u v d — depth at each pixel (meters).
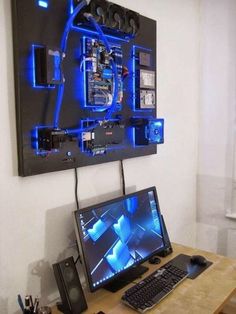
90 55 1.64
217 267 1.81
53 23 1.48
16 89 1.38
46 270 1.59
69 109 1.59
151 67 2.08
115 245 1.65
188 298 1.52
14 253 1.45
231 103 2.58
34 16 1.41
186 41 2.50
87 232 1.53
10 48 1.36
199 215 2.83
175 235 2.58
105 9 1.61
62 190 1.64
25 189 1.47
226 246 2.71
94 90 1.67
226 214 2.68
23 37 1.37
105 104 1.74
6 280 1.43
